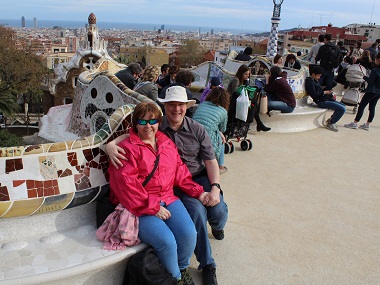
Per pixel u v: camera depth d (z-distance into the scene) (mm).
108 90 6105
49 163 3070
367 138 8398
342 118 10023
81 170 3215
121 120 3443
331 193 5500
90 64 22125
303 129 8609
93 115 6742
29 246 2957
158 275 2838
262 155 6812
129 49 116375
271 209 4887
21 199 2939
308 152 7180
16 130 34438
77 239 3088
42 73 33156
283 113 8141
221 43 178125
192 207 3434
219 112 4781
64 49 98188
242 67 6727
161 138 3447
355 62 12383
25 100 36375
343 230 4520
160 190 3242
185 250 3143
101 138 3324
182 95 3570
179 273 3121
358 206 5164
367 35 74562
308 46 60438
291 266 3760
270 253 3941
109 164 3342
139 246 3025
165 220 3178
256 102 6508
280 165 6414
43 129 8336
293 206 5016
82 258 2855
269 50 17141
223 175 5805
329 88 10469
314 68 8883
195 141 3766
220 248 3947
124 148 3178
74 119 7758
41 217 3115
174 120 3668
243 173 5945
